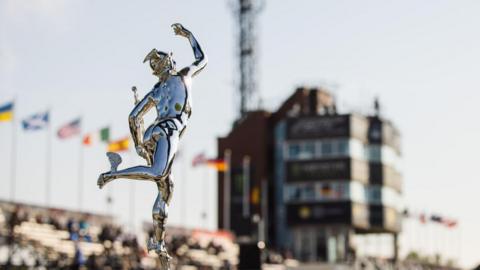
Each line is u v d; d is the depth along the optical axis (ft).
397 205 462.19
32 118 241.55
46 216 225.35
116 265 207.92
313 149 440.45
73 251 219.20
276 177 455.22
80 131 248.73
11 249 201.26
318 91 463.83
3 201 215.31
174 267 239.71
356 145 439.22
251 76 467.52
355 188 435.12
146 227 249.55
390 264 391.24
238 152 463.83
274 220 455.63
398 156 471.21
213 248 286.66
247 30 469.57
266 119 467.52
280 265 312.71
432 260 483.10
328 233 437.17
